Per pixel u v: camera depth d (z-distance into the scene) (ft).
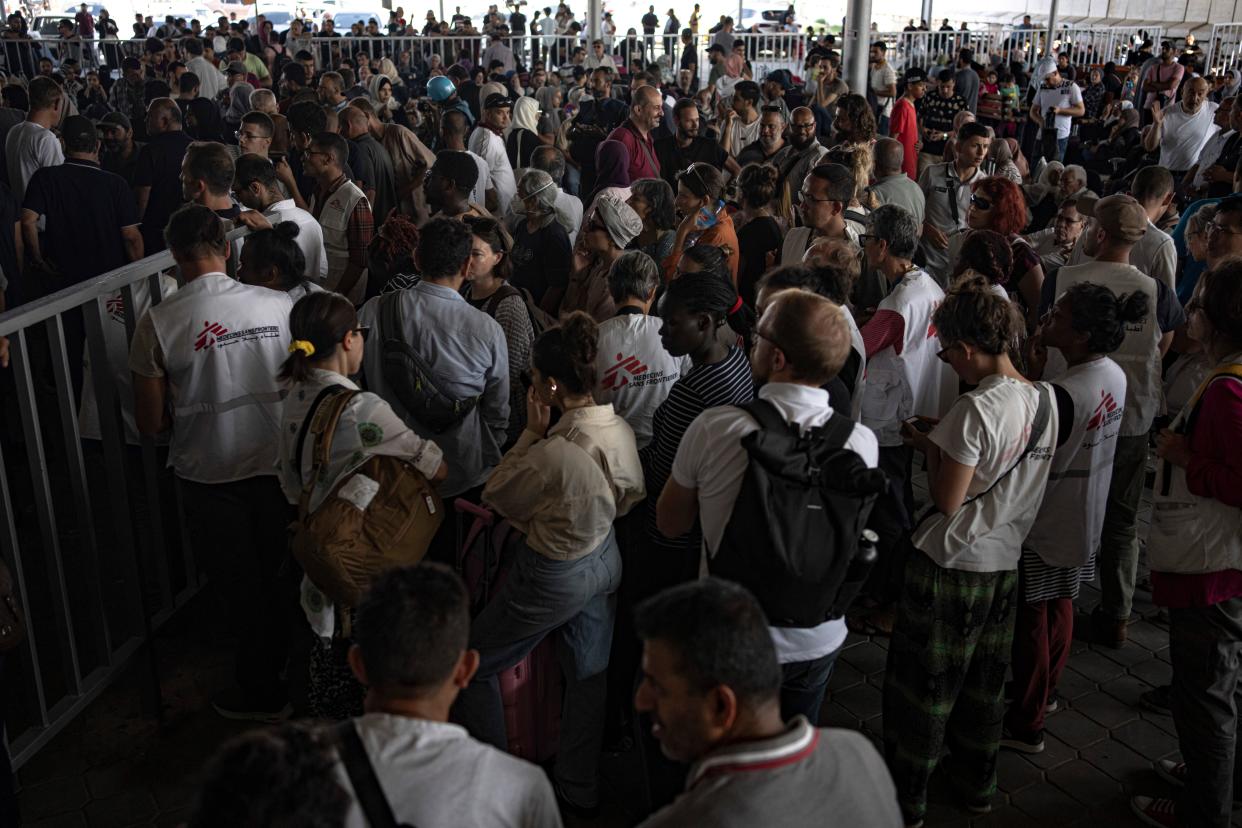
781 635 7.78
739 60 60.49
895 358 12.41
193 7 134.00
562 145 33.50
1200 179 24.13
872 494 7.37
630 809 10.69
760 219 17.19
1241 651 9.91
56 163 22.70
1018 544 9.62
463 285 13.46
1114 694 12.75
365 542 9.02
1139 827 10.56
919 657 9.79
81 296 10.48
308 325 9.50
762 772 5.07
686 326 9.21
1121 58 72.49
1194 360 14.44
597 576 9.55
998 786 11.13
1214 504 9.31
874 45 46.34
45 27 76.02
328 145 17.17
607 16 91.45
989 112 48.39
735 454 7.59
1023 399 9.12
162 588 12.91
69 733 11.71
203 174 13.32
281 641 11.82
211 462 10.96
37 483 10.69
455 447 11.55
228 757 4.44
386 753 5.20
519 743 10.49
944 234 19.57
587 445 9.20
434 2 130.31
